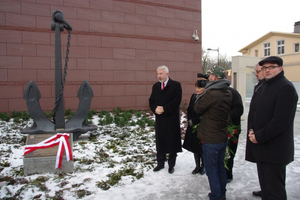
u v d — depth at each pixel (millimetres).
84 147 5035
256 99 2781
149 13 10383
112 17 9734
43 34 8758
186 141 3795
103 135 6059
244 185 3488
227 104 2725
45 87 8844
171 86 3834
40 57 8750
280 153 2410
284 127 2322
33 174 3688
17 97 8555
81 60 9320
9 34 8375
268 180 2502
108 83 9766
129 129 6691
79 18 9242
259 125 2520
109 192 3203
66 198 3021
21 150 4840
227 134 2838
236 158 4629
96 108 9625
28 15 8570
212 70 2779
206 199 3074
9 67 8430
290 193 3215
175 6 10883
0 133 6043
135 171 3900
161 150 3900
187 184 3482
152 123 7160
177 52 11000
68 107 9195
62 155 3746
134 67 10188
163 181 3566
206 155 2783
